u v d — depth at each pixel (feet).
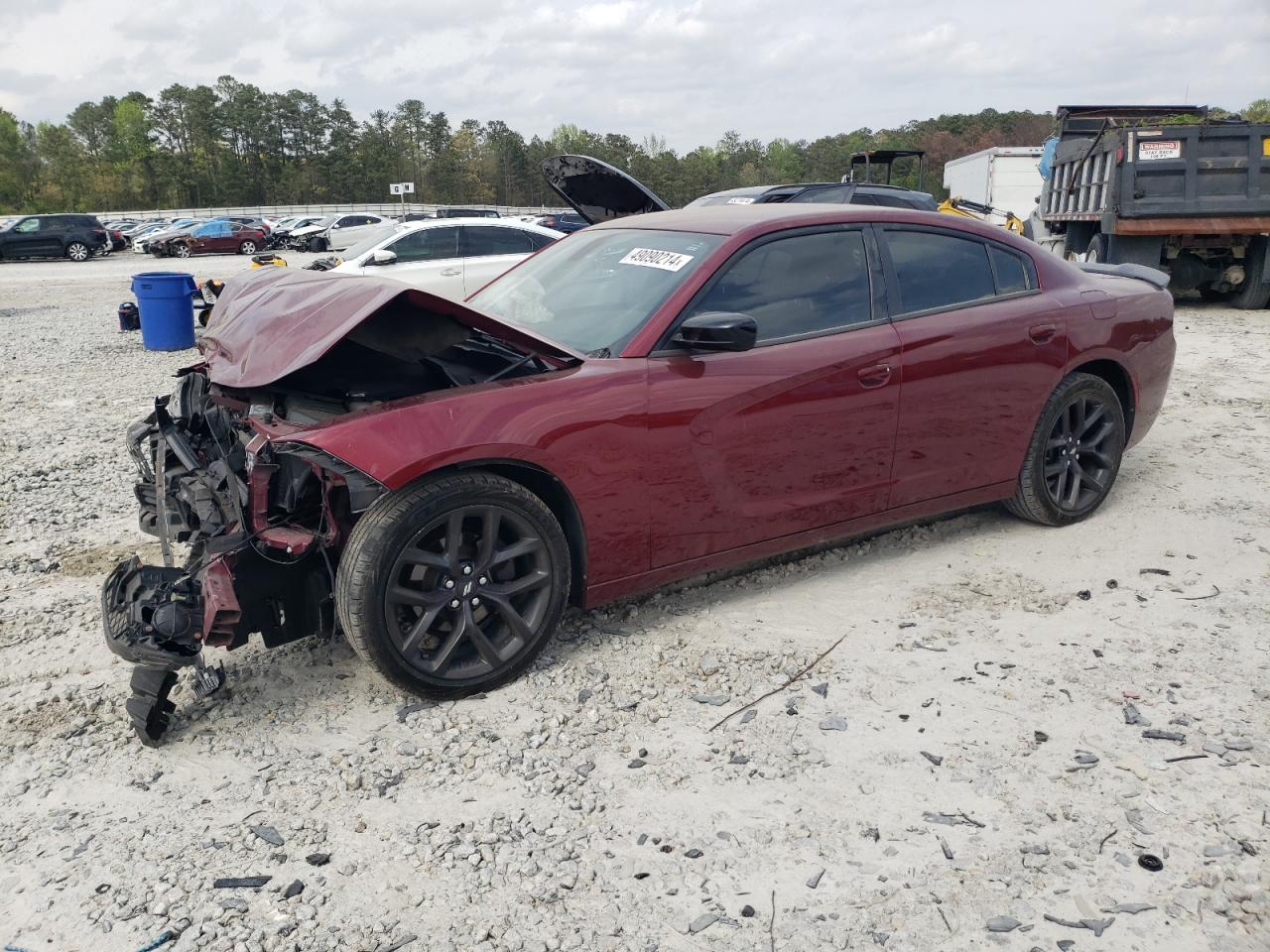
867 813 9.29
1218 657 12.04
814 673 11.90
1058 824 9.05
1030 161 83.51
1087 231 48.75
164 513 11.78
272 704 11.44
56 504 19.39
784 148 522.47
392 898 8.31
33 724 11.16
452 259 42.96
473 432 10.85
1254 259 42.68
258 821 9.36
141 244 138.00
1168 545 15.66
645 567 12.51
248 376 11.32
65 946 7.82
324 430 10.50
